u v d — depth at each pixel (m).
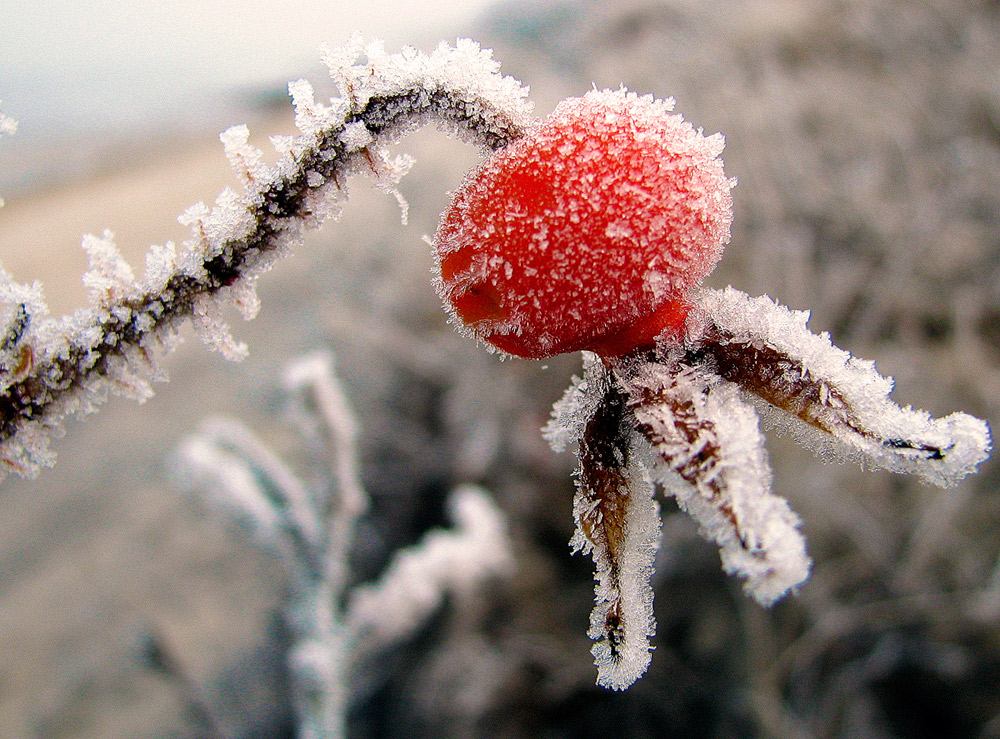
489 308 0.05
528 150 0.05
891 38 0.31
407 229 0.36
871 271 0.24
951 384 0.21
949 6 0.31
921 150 0.27
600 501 0.05
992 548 0.17
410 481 0.24
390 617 0.15
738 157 0.26
